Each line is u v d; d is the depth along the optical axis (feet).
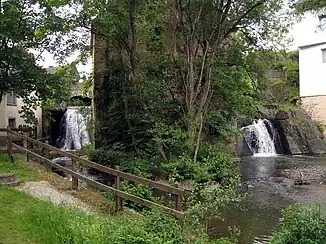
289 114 100.42
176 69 60.08
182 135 56.44
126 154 58.34
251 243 27.84
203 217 31.27
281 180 56.24
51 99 59.52
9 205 25.64
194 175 50.14
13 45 51.24
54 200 30.25
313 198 43.39
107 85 68.74
